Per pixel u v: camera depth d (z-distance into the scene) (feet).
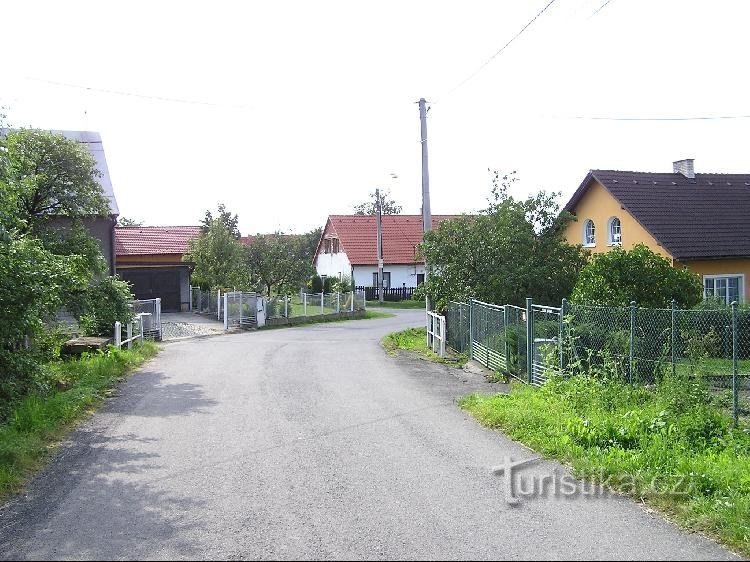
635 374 33.81
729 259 76.95
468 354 58.70
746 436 25.43
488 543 16.92
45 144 54.54
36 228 54.13
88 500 21.01
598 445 25.57
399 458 25.34
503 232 64.90
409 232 188.55
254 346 73.20
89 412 35.19
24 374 35.60
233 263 119.85
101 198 58.23
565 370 36.91
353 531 17.89
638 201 82.64
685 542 16.87
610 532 17.57
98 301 54.19
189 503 20.45
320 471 23.70
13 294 33.30
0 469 23.29
